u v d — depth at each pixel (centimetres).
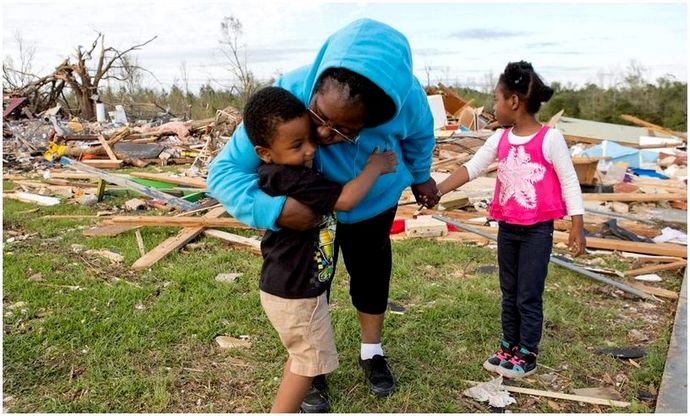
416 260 613
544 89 340
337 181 291
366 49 238
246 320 451
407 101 294
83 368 382
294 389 288
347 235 330
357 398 346
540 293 361
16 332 430
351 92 231
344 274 557
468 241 696
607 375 380
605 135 1841
